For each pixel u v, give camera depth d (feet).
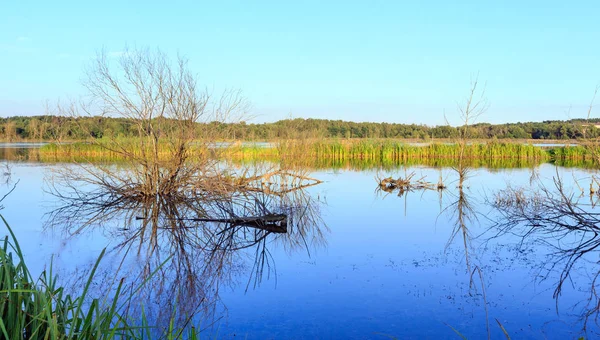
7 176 79.97
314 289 24.36
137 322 19.34
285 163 77.41
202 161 57.88
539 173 92.12
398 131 229.04
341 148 144.15
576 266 28.55
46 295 11.81
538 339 18.42
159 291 23.82
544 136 180.65
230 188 58.90
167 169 59.82
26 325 11.32
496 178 84.43
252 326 19.54
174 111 57.11
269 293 23.71
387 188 74.43
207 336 18.48
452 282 25.48
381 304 22.13
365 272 27.48
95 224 42.34
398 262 29.73
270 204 56.49
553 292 23.84
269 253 32.40
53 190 65.62
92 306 11.21
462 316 20.72
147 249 33.09
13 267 11.83
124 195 58.34
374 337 18.52
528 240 36.24
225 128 60.08
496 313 21.07
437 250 33.09
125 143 61.36
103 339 11.37
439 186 73.61
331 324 19.79
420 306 21.89
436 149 144.15
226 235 38.91
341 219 46.96
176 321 19.71
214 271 27.71
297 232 40.24
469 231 40.14
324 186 77.36
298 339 18.28
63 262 28.99
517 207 52.60
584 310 21.40
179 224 43.14
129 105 56.70
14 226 40.75
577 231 39.42
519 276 26.55
